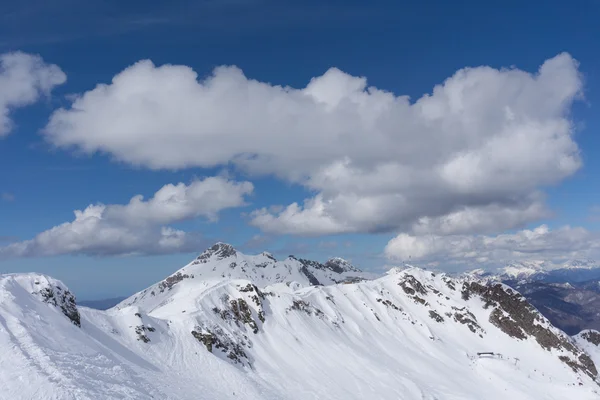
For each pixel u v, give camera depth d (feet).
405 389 395.75
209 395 277.44
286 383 359.87
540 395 466.29
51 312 271.90
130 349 304.30
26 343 208.44
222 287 473.67
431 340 563.07
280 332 449.48
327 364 415.23
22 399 163.73
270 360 398.42
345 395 359.66
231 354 372.58
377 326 562.66
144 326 339.36
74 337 252.01
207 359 341.00
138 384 228.84
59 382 180.55
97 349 255.29
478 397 431.84
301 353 424.46
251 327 438.40
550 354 581.53
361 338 512.63
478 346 578.66
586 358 588.50
